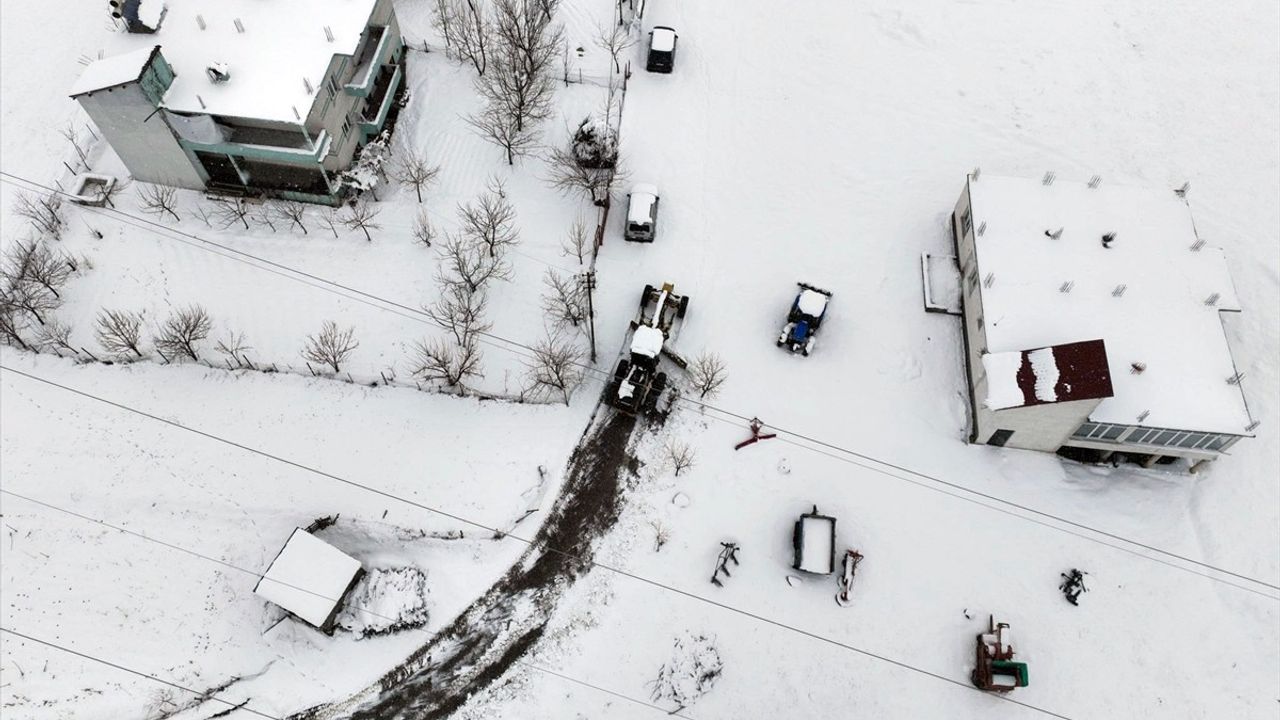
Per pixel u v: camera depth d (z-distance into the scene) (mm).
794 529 51281
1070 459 53000
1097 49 68375
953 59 67812
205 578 50281
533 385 54688
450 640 49469
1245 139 64375
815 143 63875
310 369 54312
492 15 66812
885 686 48000
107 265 57000
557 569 50875
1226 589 49594
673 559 50812
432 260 57750
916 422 54406
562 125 63250
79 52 66125
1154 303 52500
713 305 57969
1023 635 48719
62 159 60750
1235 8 69312
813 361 56188
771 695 47812
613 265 58750
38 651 48406
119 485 51688
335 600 47719
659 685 47750
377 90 62031
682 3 69500
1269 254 59406
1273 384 54719
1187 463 52562
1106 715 47125
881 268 59219
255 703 48344
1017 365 49812
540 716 47531
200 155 57219
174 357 54688
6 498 51125
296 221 57750
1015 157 63531
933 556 50719
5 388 53656
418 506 51969
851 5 69562
